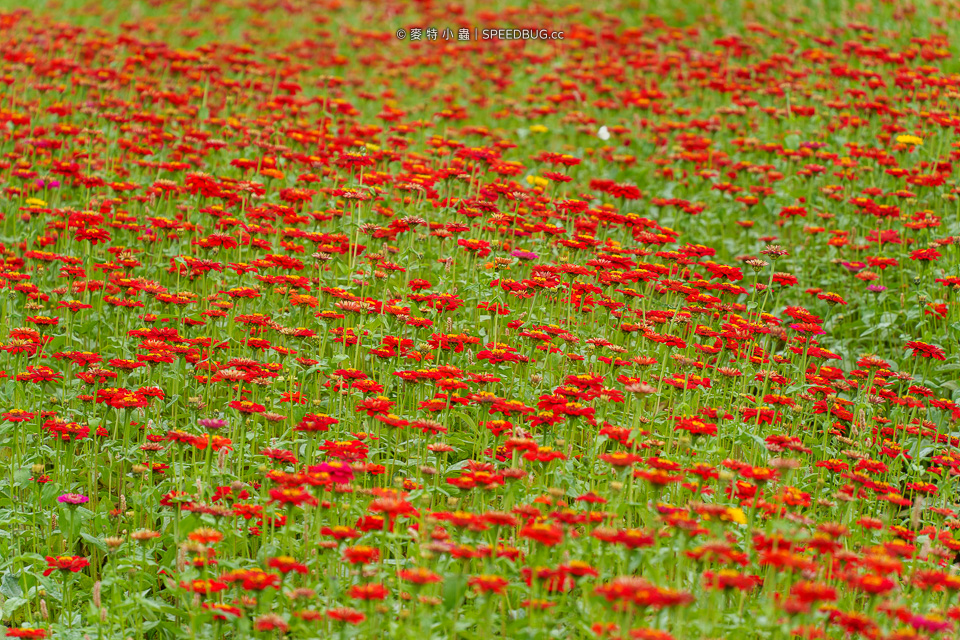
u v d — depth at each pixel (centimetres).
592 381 896
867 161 1608
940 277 1296
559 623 743
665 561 775
